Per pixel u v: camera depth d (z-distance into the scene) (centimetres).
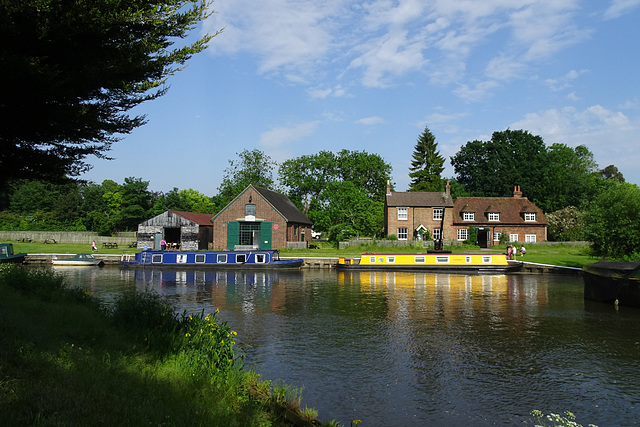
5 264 1755
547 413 1083
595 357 1499
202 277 3838
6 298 1277
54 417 610
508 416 1065
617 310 2297
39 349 868
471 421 1038
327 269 4528
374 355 1502
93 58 1023
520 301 2566
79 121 1077
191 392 837
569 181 8344
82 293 1606
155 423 659
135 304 1357
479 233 6581
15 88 961
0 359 766
